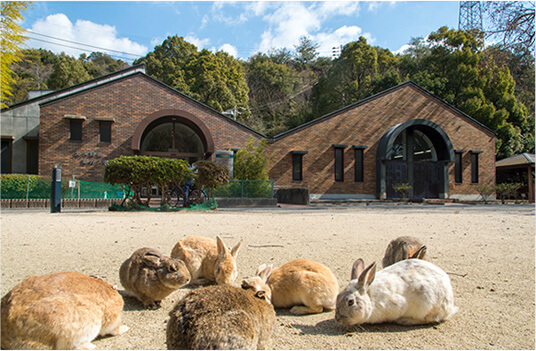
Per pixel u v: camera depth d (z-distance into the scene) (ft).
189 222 34.09
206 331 6.53
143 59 172.65
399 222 36.91
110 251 20.12
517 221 38.58
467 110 114.73
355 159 88.02
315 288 11.78
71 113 70.49
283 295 12.16
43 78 181.47
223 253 13.30
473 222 37.37
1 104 53.78
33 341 7.68
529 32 54.75
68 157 69.56
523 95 125.39
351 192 86.84
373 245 23.27
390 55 170.60
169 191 56.18
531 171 99.45
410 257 13.83
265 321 7.82
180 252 14.82
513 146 115.65
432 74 125.90
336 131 86.79
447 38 127.95
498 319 11.32
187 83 142.31
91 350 8.46
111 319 9.48
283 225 33.17
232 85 153.38
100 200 56.90
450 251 21.71
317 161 84.99
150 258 11.89
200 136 78.18
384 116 90.63
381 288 10.64
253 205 65.36
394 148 95.04
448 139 88.53
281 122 170.30
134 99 74.23
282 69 196.65
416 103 93.30
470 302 12.89
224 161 71.00
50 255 18.94
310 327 10.63
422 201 84.43
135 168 47.39
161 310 11.91
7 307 7.80
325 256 19.74
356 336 10.02
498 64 64.03
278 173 82.38
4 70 51.03
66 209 53.31
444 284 11.07
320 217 41.81
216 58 152.66
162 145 80.02
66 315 8.04
